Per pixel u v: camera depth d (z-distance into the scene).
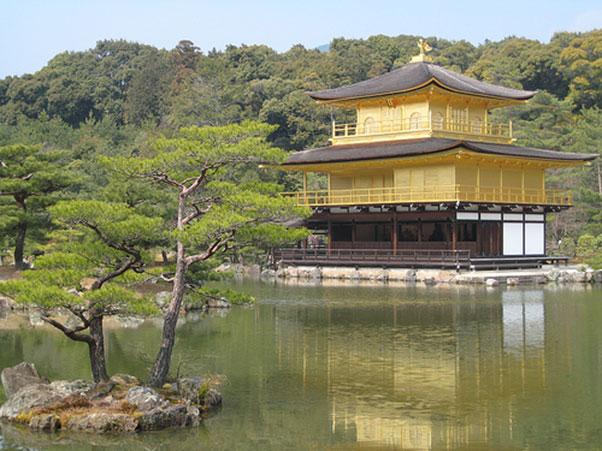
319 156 75.25
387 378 30.09
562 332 39.44
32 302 23.28
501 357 33.62
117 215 24.89
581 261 80.38
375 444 22.98
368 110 79.56
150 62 173.88
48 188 55.41
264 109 127.19
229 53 160.50
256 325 42.34
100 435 23.44
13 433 23.45
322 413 25.77
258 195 25.84
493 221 71.50
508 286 61.91
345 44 167.75
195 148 25.55
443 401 27.02
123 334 39.94
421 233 72.06
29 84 172.25
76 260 25.56
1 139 109.50
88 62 186.38
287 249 76.56
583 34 150.00
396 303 50.84
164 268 28.50
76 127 176.00
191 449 22.58
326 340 37.66
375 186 76.38
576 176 94.69
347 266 73.25
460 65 163.12
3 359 33.81
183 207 27.41
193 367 31.88
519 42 151.38
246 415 25.55
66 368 31.88
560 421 24.89
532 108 122.25
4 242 71.06
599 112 116.19
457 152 66.62
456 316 44.97
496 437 23.48
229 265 82.50
